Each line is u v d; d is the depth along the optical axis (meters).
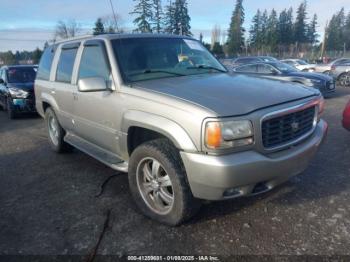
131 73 3.73
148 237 3.10
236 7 64.56
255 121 2.79
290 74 12.64
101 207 3.72
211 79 3.67
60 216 3.55
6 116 10.61
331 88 12.38
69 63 4.84
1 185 4.49
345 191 3.90
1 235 3.22
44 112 5.93
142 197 3.45
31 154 5.88
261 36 72.44
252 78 3.88
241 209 3.53
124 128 3.51
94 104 4.01
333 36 73.19
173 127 2.90
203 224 3.28
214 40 69.00
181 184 2.98
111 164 3.84
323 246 2.88
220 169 2.66
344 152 5.37
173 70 3.98
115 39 4.01
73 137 5.12
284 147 3.03
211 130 2.69
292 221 3.28
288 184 4.11
